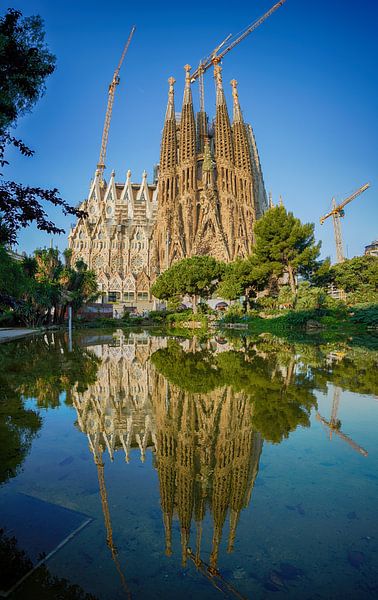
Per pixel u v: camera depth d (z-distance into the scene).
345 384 9.51
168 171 114.50
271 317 48.91
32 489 4.04
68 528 3.30
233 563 2.86
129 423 6.36
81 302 55.25
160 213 114.31
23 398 8.20
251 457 4.86
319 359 14.60
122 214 131.00
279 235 53.94
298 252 55.59
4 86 8.88
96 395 8.48
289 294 52.00
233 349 19.47
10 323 41.69
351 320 40.91
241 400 7.89
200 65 141.25
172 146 115.56
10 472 4.47
